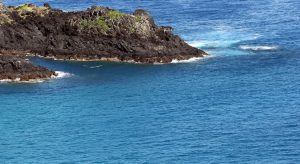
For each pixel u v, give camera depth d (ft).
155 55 597.11
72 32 618.44
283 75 545.44
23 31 630.74
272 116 449.48
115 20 615.16
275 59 594.65
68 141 419.95
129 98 499.10
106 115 463.83
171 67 578.66
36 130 439.63
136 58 595.88
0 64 545.85
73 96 505.66
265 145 401.08
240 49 628.69
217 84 526.98
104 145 411.13
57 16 638.94
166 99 493.77
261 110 462.19
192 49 609.42
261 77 542.16
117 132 431.43
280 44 644.69
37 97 503.61
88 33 614.75
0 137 429.38
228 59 597.93
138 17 618.44
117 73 564.71
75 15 630.33
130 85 530.68
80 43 610.65
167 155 392.27
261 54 611.88
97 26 614.34
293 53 613.52
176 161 383.65
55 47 614.34
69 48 611.88
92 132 433.48
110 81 542.98
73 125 446.60
